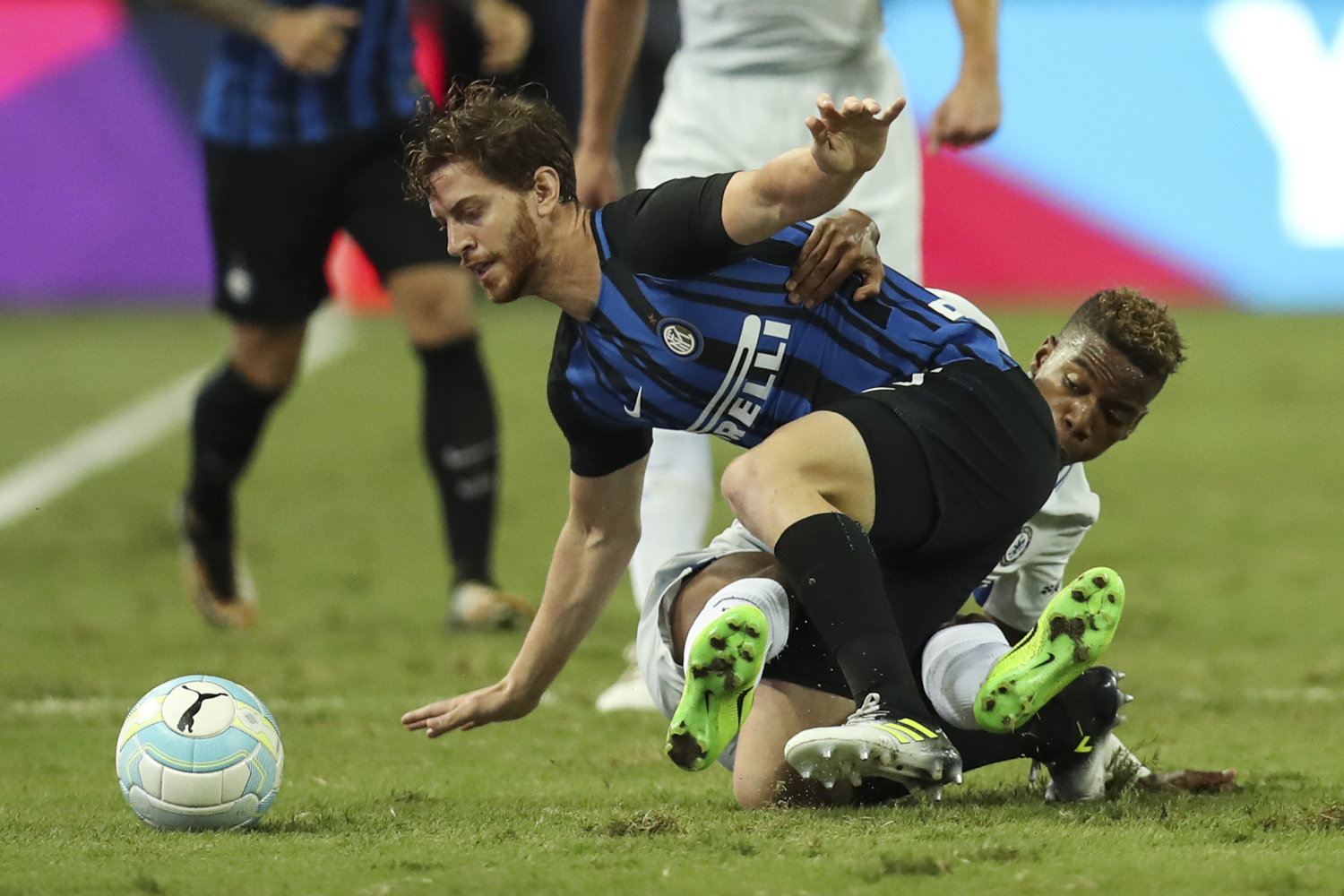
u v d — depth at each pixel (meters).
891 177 16.23
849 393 10.84
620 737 14.48
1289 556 26.02
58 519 30.95
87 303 57.59
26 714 15.96
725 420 10.96
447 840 9.71
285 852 9.35
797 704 10.70
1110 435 11.23
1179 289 56.03
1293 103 55.88
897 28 54.28
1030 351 42.59
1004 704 9.87
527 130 10.31
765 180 9.76
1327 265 56.25
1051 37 55.66
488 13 22.98
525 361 48.50
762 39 16.20
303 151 20.92
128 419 41.00
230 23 20.30
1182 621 21.12
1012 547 11.73
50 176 57.47
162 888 8.45
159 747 10.12
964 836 9.41
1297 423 40.81
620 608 23.39
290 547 28.17
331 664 18.81
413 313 20.97
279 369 21.61
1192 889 8.16
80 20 57.34
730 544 11.55
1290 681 17.17
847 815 10.21
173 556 27.67
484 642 20.22
